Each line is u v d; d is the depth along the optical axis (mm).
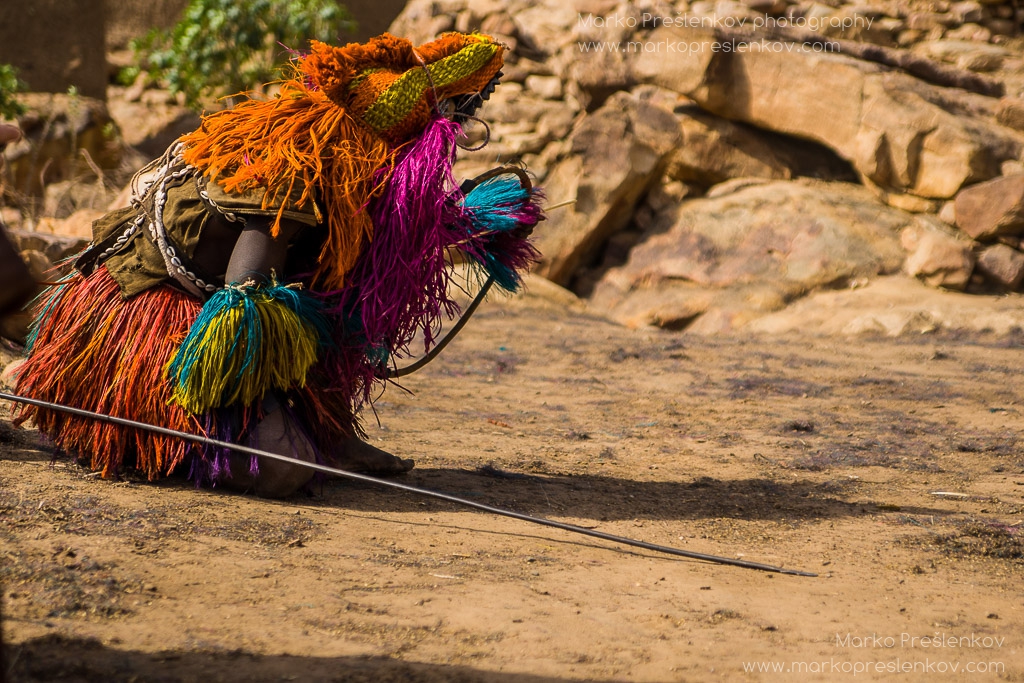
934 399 15031
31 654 4711
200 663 4812
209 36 31422
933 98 26594
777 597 6488
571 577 6688
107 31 36312
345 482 8930
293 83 8266
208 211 8000
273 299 7730
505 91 28797
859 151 26453
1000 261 24438
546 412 13477
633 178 27125
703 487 9508
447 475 9453
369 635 5410
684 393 15273
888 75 26844
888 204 26859
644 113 27672
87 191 27469
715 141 27750
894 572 7125
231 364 7570
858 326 22453
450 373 16438
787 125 27219
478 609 5949
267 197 7816
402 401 13688
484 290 9250
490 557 7012
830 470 10414
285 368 7762
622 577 6746
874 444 11797
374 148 8102
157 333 8055
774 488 9523
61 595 5520
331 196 7961
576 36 28734
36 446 9156
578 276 27203
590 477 9758
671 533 7902
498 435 11781
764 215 26469
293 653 5047
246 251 7863
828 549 7621
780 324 23609
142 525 6973
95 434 8180
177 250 8055
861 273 24938
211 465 8039
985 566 7355
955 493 9516
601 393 15125
